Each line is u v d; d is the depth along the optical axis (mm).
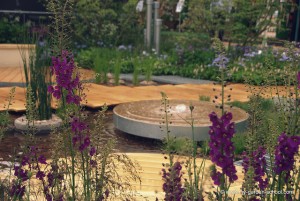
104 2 18156
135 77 12523
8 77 12688
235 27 15492
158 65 14484
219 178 2297
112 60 14562
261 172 2498
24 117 7480
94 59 13828
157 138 6805
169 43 17672
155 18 16922
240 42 16109
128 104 8250
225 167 2242
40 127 7105
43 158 2887
